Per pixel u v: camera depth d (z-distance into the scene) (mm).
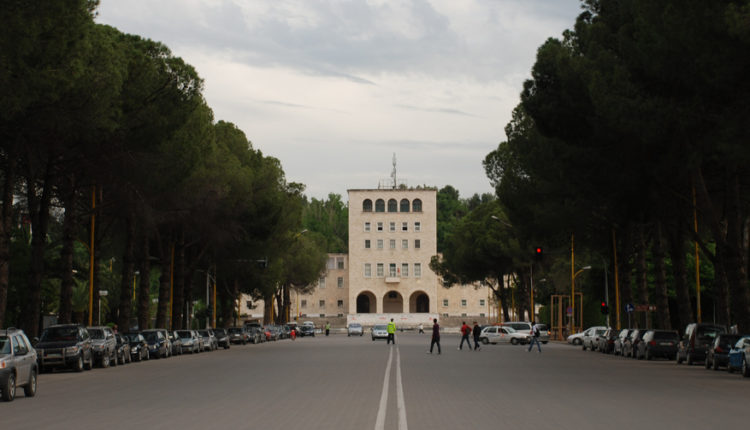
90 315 43875
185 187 46344
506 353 53469
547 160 43219
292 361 42094
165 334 50250
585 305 90875
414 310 153250
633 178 36188
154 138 36812
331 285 158625
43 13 24875
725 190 38406
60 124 30625
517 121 56625
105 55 30781
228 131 61406
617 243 59406
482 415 17125
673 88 30422
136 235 54531
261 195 60969
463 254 92562
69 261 40375
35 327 37438
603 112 31203
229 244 63375
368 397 21500
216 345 65125
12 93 25344
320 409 18406
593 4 39156
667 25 27344
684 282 45656
